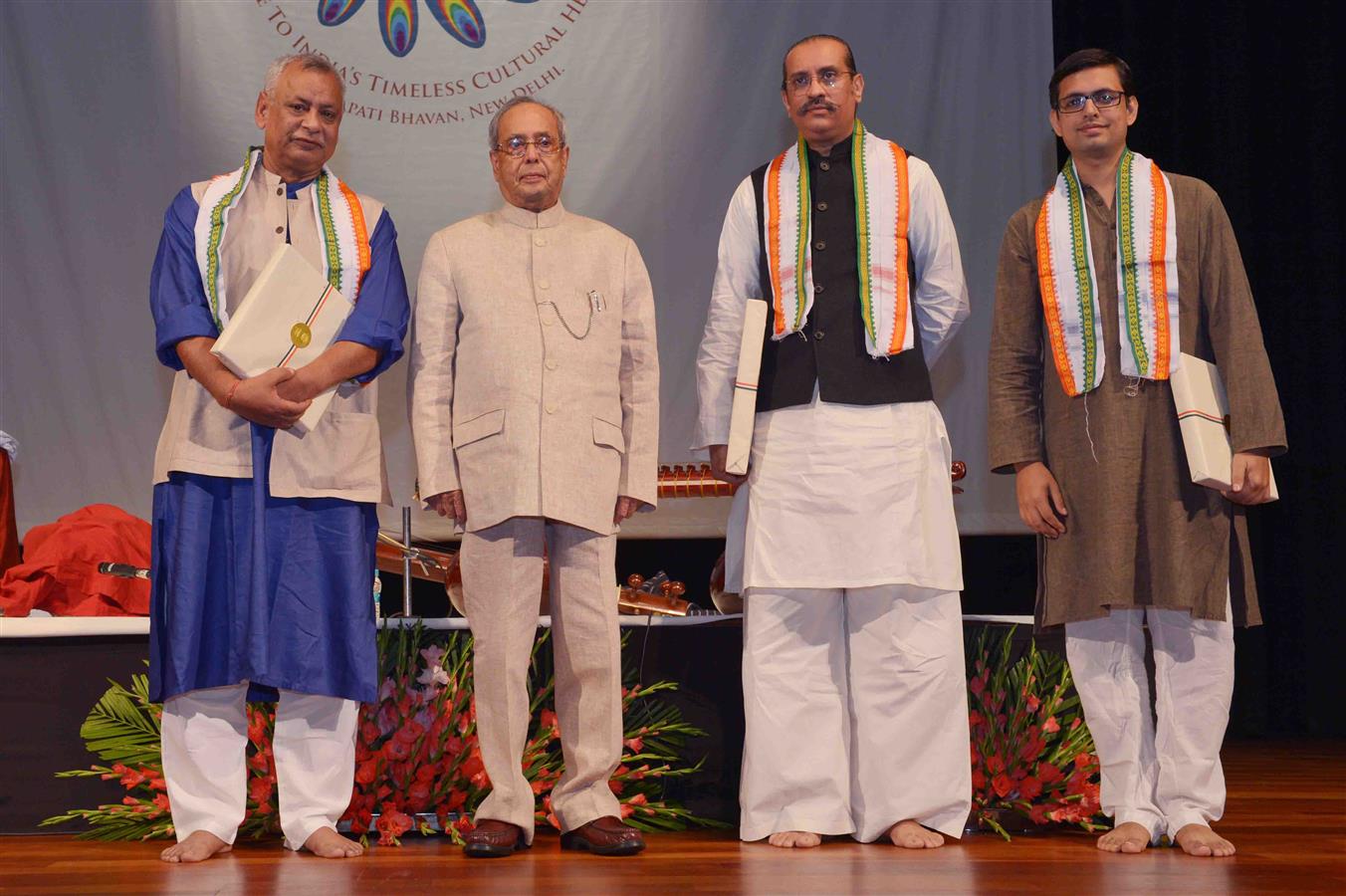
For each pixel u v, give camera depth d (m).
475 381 3.01
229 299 2.96
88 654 3.28
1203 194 3.08
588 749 2.96
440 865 2.70
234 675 2.86
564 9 5.29
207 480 2.91
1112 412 2.99
